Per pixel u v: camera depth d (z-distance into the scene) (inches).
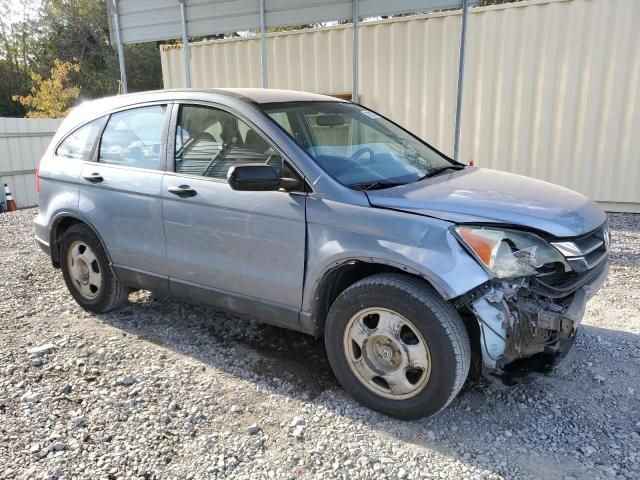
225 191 138.1
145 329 170.1
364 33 361.4
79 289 183.0
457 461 106.3
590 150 323.3
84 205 170.4
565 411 123.0
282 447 111.0
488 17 327.9
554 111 325.7
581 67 314.2
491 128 342.3
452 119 349.7
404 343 115.3
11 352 153.6
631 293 196.1
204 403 127.0
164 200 150.1
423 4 276.4
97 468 105.0
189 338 163.3
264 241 132.4
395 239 113.9
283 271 130.7
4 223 367.2
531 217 114.4
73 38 1469.0
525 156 338.0
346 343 123.8
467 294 108.7
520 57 325.7
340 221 120.5
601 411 122.9
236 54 408.2
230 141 141.9
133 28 342.3
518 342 112.0
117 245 164.4
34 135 551.2
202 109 148.5
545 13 314.3
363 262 119.8
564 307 112.5
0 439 114.0
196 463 106.3
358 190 123.9
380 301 116.0
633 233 280.5
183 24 321.7
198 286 148.5
